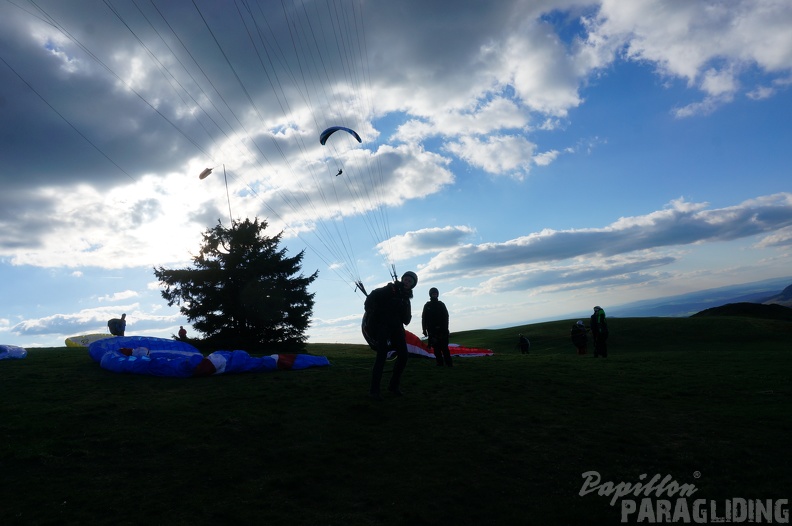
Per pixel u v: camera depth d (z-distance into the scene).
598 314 20.83
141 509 5.11
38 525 4.75
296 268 30.09
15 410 8.24
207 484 5.71
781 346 37.75
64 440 6.82
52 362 13.86
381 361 9.19
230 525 4.89
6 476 5.78
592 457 6.67
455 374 11.90
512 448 6.91
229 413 8.09
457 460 6.48
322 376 11.34
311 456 6.49
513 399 9.30
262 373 11.94
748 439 7.25
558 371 12.80
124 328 21.28
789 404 8.97
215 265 28.97
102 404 8.55
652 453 6.82
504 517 5.19
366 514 5.17
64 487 5.55
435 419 8.00
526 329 55.66
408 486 5.78
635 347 41.66
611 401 9.37
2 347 15.09
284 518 5.02
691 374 12.36
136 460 6.31
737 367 13.84
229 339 28.27
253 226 29.67
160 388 10.06
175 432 7.22
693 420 8.18
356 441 7.03
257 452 6.61
